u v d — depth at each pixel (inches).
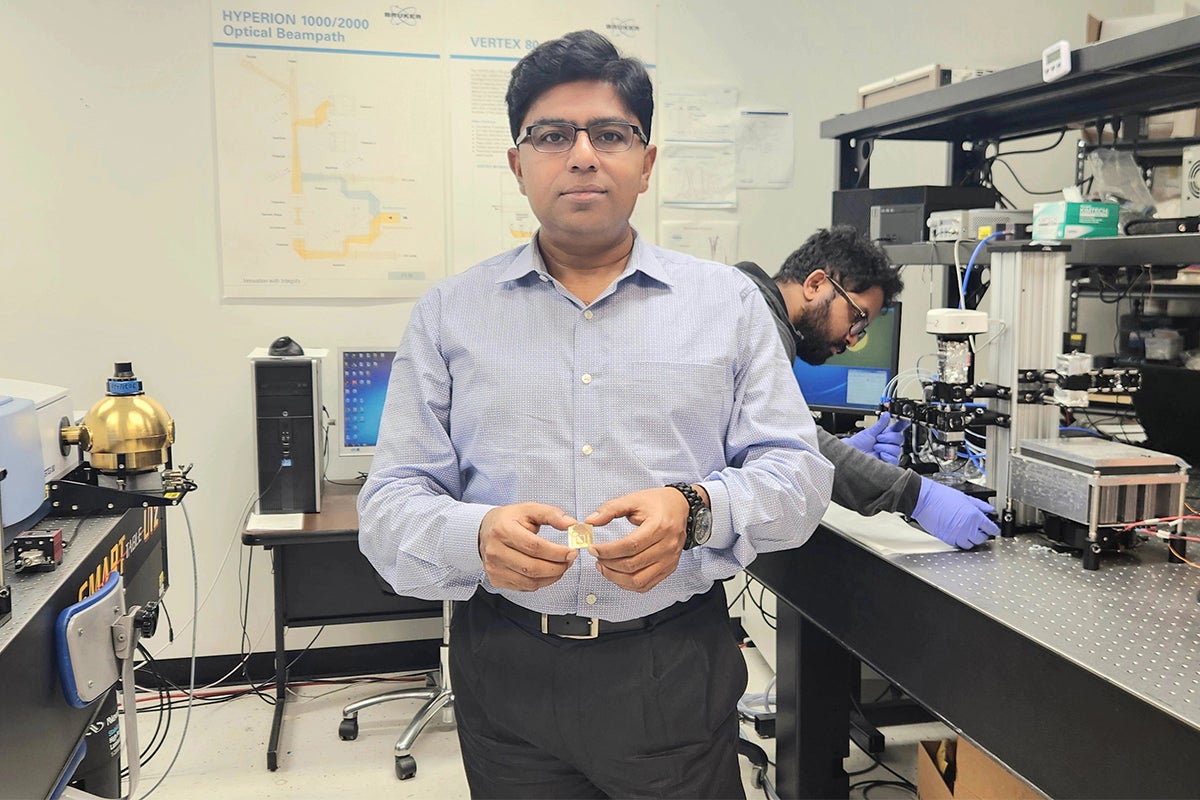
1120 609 51.2
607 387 46.5
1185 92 78.0
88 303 106.5
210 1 105.3
